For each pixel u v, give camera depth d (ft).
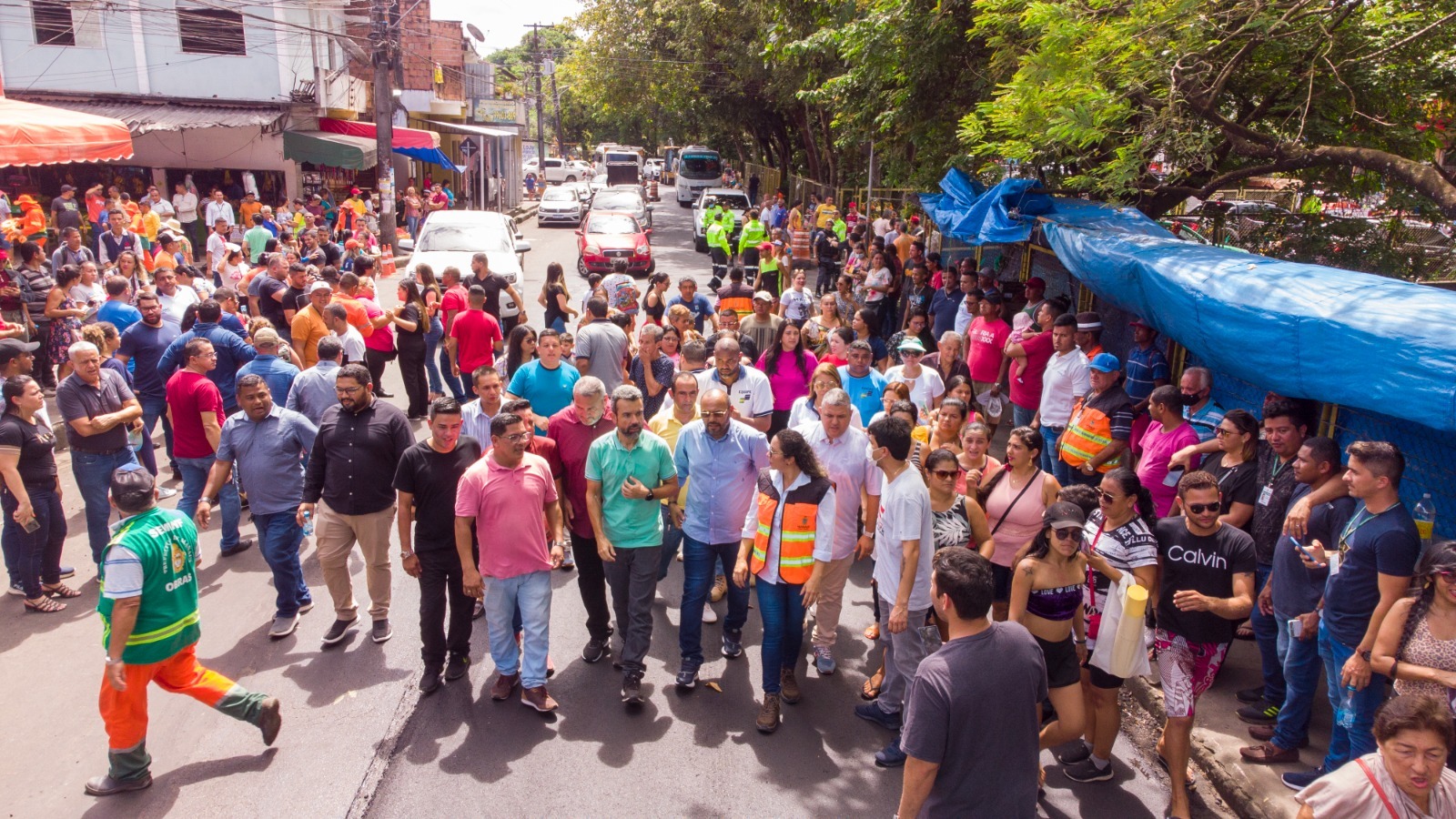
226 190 77.20
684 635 18.78
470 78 152.05
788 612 17.84
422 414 36.27
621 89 115.75
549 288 34.88
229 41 73.67
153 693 18.70
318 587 23.34
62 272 34.30
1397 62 31.12
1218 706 18.02
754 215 65.31
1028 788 10.85
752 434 18.72
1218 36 28.96
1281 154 28.25
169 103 73.31
